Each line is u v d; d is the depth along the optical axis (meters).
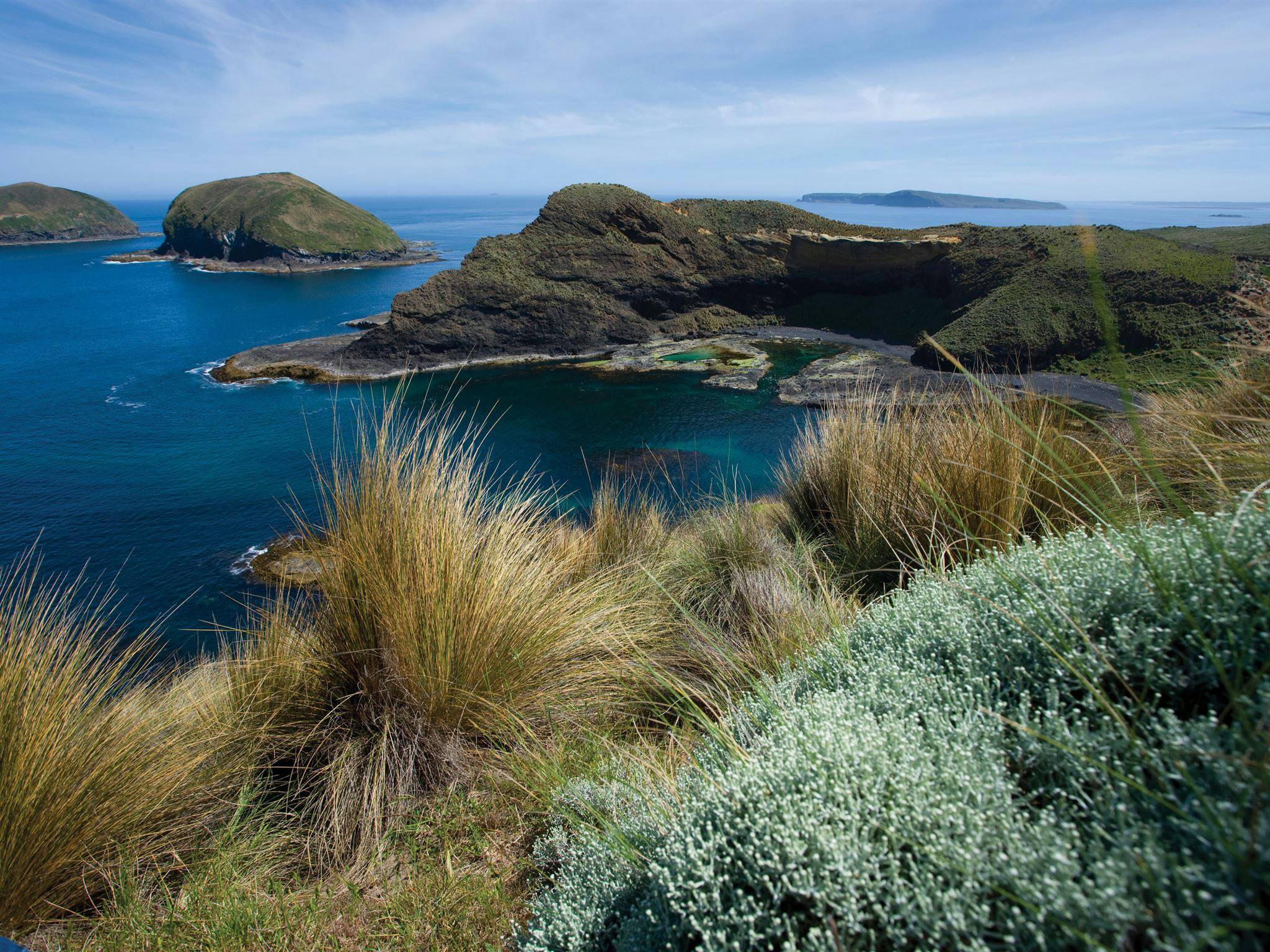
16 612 2.69
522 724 2.92
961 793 1.31
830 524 5.01
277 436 26.56
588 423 28.20
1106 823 1.21
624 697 3.31
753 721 2.14
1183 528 1.69
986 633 1.78
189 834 2.65
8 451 24.94
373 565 3.05
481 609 3.05
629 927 1.56
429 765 2.90
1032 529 3.34
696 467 21.45
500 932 2.06
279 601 3.73
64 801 2.37
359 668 3.07
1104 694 1.46
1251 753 1.11
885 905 1.22
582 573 4.64
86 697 2.71
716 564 4.54
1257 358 3.36
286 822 2.74
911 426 4.54
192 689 3.55
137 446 25.67
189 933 2.17
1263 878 0.95
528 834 2.51
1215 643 1.40
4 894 2.23
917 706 1.68
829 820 1.36
